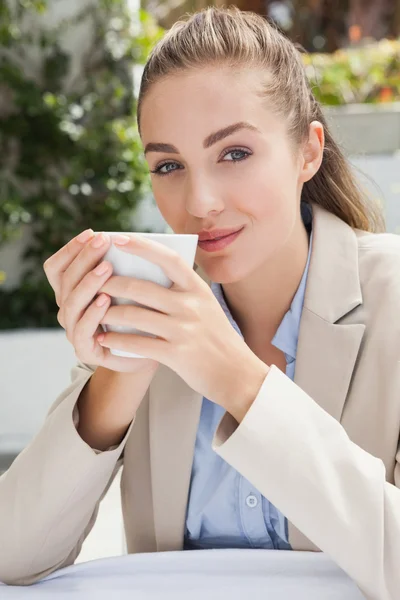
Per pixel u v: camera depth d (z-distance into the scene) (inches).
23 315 188.2
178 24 38.5
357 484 29.4
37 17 186.1
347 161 46.2
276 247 37.3
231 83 35.2
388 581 29.2
